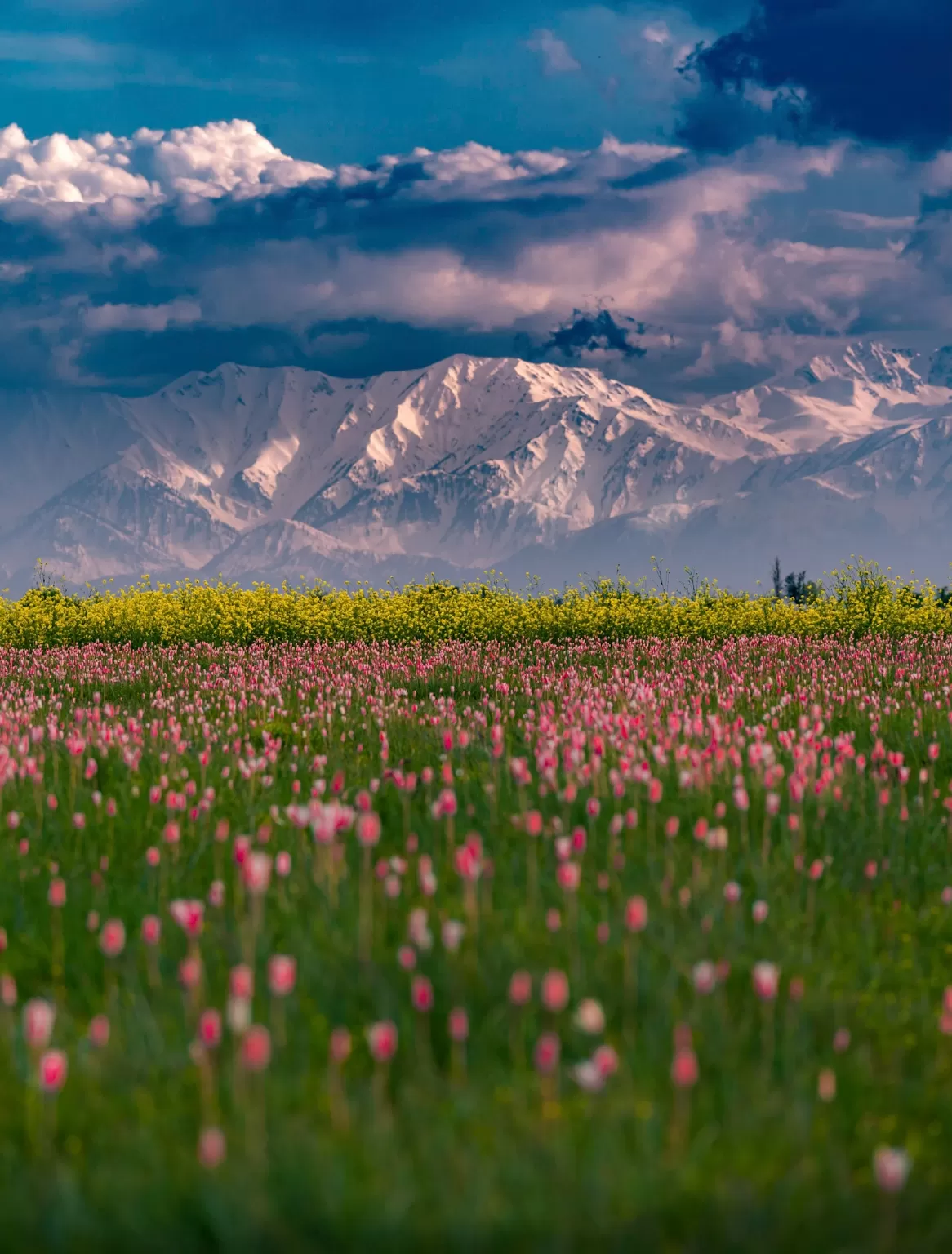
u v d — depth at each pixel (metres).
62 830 18.03
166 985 12.08
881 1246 8.05
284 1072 10.11
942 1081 10.65
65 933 13.64
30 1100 9.51
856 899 15.52
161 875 15.64
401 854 17.00
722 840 15.02
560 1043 10.85
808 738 22.91
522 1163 8.51
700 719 23.83
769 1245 8.02
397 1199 8.00
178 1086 9.87
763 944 13.12
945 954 13.88
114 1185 8.34
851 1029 11.52
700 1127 9.43
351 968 12.18
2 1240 7.92
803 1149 9.07
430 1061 10.67
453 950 11.95
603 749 20.30
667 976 12.16
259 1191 8.10
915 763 23.03
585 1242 7.91
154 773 21.55
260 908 13.70
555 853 16.00
